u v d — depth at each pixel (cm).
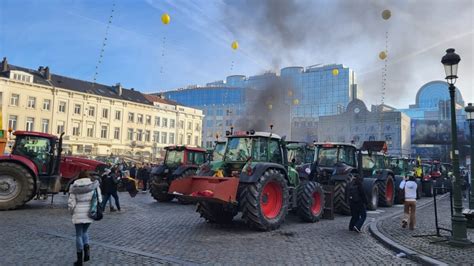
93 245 713
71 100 4819
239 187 902
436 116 6538
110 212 1210
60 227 881
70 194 593
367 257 678
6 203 1137
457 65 809
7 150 1408
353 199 935
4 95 4191
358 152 1424
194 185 923
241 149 990
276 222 921
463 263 616
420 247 731
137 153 5453
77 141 4816
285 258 654
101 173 1372
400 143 5228
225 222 1014
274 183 951
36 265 570
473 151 1342
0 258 604
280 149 1062
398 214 1264
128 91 5922
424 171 2536
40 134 1261
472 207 1316
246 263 616
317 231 928
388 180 1570
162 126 5988
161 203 1517
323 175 1309
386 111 5334
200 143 6544
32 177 1189
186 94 7325
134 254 651
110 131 5250
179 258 633
